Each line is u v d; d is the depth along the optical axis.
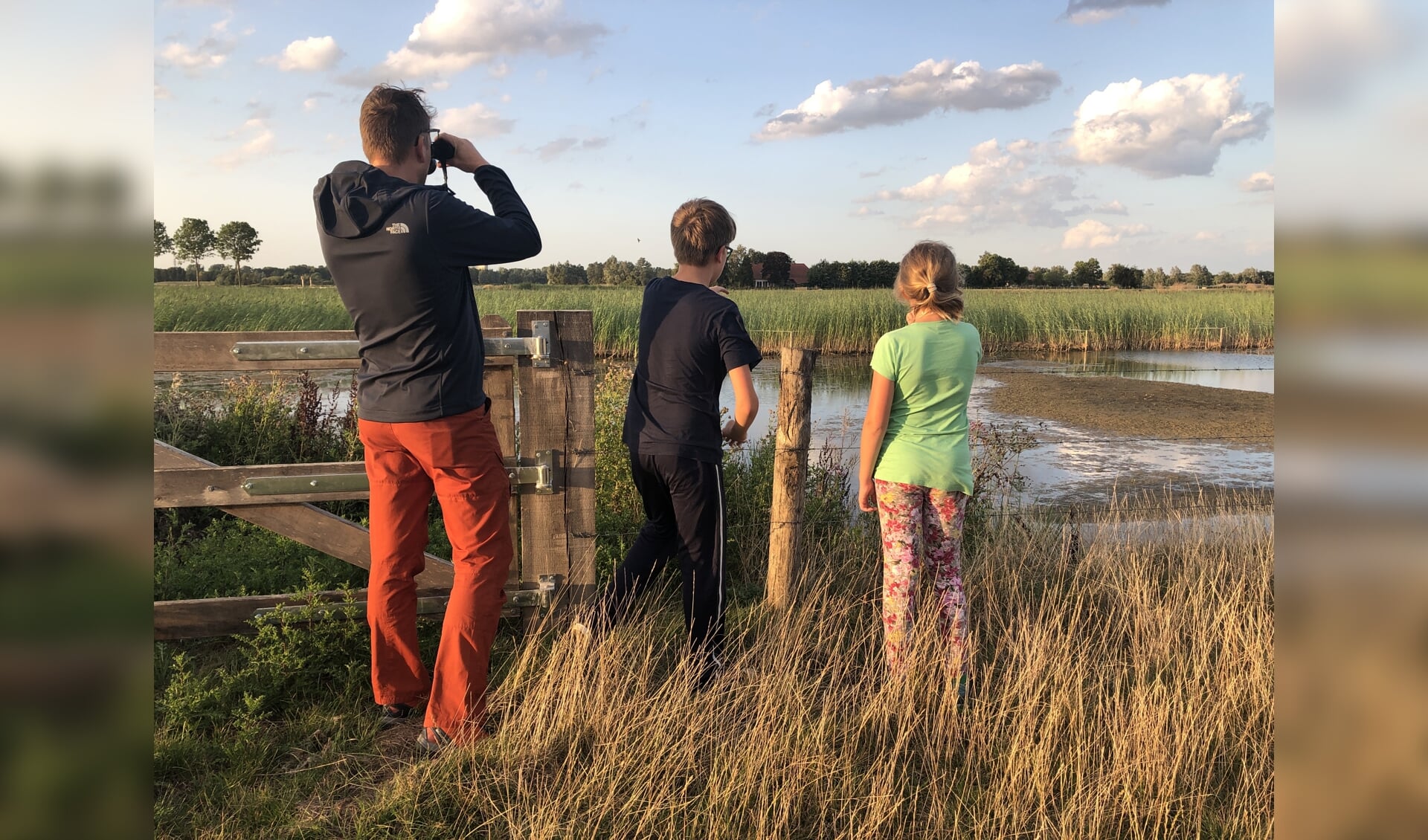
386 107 2.75
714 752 2.88
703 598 3.45
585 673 3.19
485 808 2.60
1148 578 4.41
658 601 3.99
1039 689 3.13
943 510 3.35
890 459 3.30
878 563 4.43
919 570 3.39
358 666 3.26
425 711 3.12
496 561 2.98
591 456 3.63
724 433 3.52
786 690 3.13
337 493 3.31
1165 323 24.80
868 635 3.85
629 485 4.89
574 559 3.66
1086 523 5.89
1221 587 4.18
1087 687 3.42
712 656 3.41
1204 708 3.15
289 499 3.28
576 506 3.63
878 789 2.72
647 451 3.38
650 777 2.66
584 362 3.57
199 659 3.42
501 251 2.83
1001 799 2.68
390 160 2.79
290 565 4.01
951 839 2.58
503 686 3.21
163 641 3.28
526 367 3.52
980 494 5.45
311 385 5.93
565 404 3.57
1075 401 12.48
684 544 3.46
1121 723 2.99
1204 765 2.89
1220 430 10.08
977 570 4.36
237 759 2.76
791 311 24.00
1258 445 9.18
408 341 2.78
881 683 3.37
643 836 2.52
